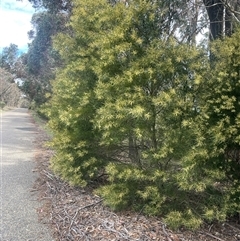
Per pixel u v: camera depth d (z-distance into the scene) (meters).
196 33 5.64
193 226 3.18
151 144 3.60
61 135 4.58
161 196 3.44
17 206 4.27
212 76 3.12
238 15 5.03
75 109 4.43
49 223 3.69
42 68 17.31
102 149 4.45
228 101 2.89
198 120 3.08
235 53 2.90
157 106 3.24
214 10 5.57
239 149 3.18
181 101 3.09
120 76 3.43
